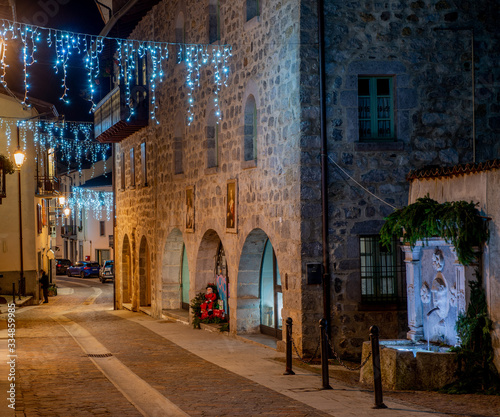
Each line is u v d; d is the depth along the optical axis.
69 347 15.09
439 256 10.48
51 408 8.39
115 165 30.06
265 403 8.66
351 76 13.08
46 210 40.38
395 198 13.14
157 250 22.67
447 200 10.57
